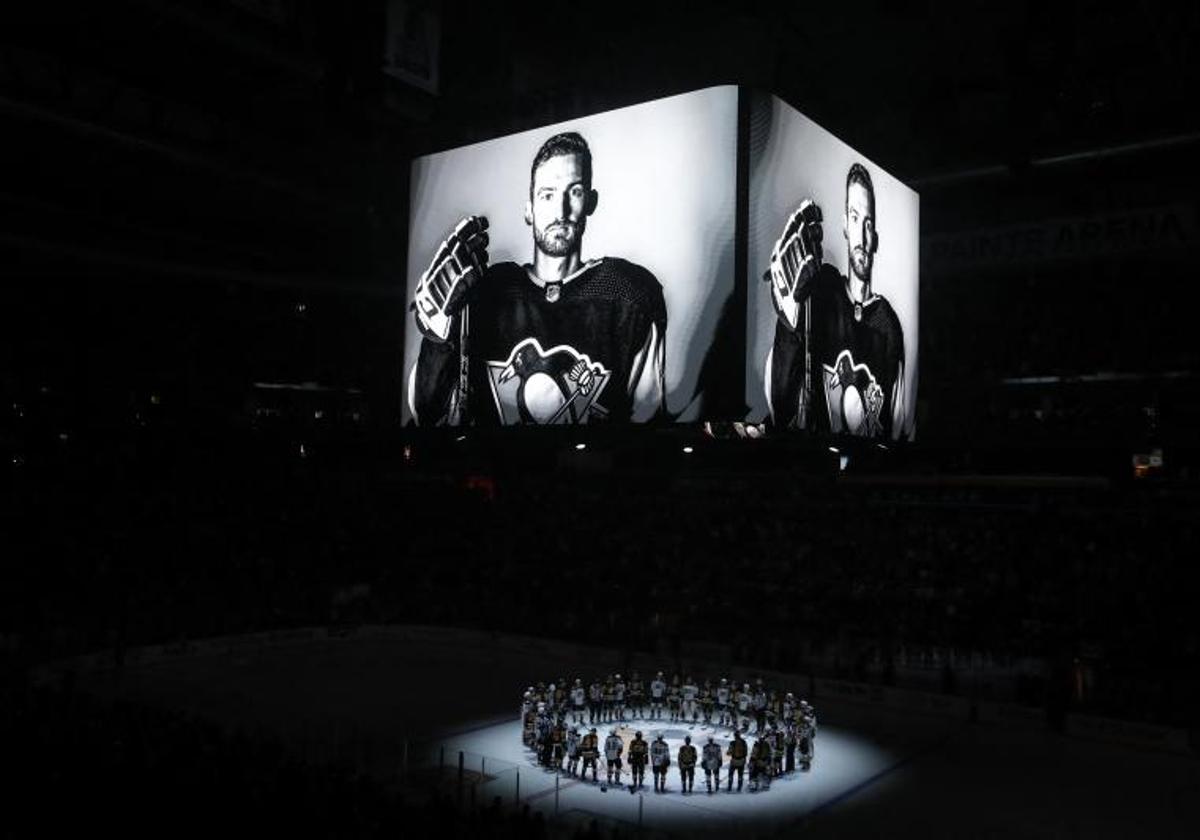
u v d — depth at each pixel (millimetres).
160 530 47188
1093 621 35344
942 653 34219
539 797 23641
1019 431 45188
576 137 32094
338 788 16344
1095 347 45219
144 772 16766
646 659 38812
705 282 28875
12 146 39750
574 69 40844
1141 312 45344
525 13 39344
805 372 30719
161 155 39906
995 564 40188
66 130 37156
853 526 45000
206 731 19156
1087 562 38875
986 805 23594
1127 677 31016
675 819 22359
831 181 32844
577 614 42281
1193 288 44812
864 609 39062
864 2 34844
